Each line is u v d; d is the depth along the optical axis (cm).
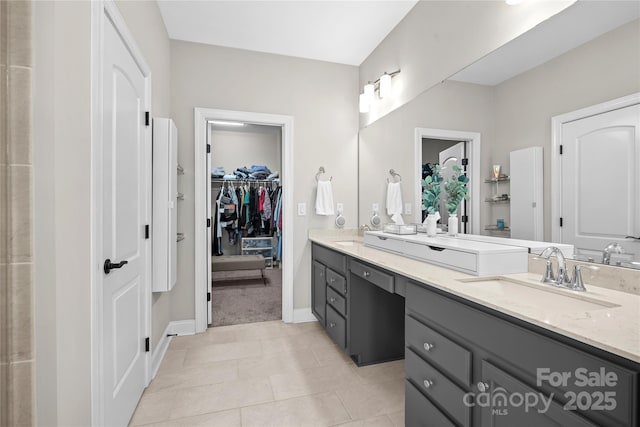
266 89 283
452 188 184
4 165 78
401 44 238
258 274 493
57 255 87
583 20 114
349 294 205
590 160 112
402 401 168
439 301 116
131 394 153
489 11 157
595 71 110
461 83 176
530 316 79
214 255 514
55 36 85
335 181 302
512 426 84
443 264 147
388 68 256
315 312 281
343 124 305
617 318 78
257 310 324
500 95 150
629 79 100
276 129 561
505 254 130
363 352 208
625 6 101
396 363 211
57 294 87
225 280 455
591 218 112
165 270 197
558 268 114
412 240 173
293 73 290
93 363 110
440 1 194
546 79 128
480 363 96
